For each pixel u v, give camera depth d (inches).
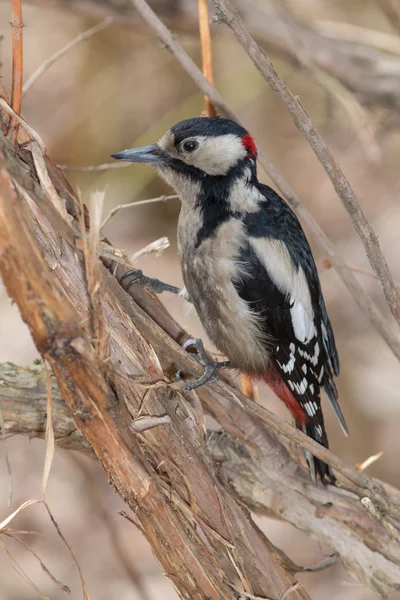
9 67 565.3
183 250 277.9
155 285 274.4
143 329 209.9
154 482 192.7
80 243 174.9
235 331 275.7
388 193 570.9
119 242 559.2
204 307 277.9
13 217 157.2
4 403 229.1
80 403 177.0
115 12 414.6
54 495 402.3
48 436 188.4
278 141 594.2
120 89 540.4
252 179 279.6
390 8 381.1
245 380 290.2
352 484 230.1
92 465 408.8
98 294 175.0
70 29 555.8
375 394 472.1
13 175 161.6
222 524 214.1
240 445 254.2
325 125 554.3
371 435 455.8
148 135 493.7
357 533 246.5
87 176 540.1
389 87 430.6
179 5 419.2
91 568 380.2
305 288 278.2
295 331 277.6
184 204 280.5
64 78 559.8
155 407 205.8
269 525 419.5
